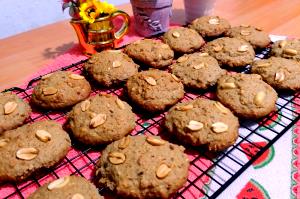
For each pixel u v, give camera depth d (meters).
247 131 0.27
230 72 0.35
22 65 0.37
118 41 0.40
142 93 0.29
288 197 0.21
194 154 0.25
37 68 0.36
